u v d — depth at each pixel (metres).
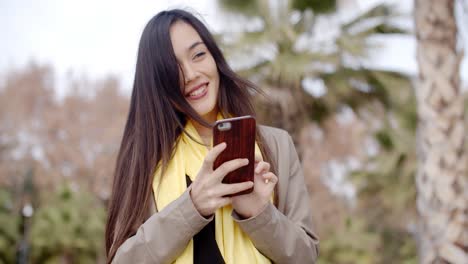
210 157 1.13
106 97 24.48
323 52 7.68
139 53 1.45
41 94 24.28
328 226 19.50
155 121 1.39
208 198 1.17
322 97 8.02
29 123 23.50
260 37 7.45
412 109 8.66
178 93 1.38
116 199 1.42
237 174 1.17
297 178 1.50
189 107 1.38
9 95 23.67
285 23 7.56
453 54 3.98
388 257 17.30
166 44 1.39
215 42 1.50
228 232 1.30
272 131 1.55
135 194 1.35
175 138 1.40
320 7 7.50
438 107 3.90
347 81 7.84
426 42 4.04
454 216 3.69
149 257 1.21
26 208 18.25
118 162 1.46
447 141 3.82
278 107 7.17
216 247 1.29
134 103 1.49
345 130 19.38
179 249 1.21
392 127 9.30
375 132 9.40
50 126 23.36
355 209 17.83
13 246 17.75
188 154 1.40
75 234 16.86
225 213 1.32
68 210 16.97
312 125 8.83
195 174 1.36
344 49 7.52
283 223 1.26
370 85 8.09
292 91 7.41
